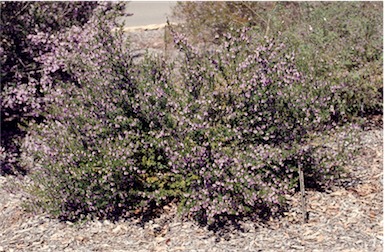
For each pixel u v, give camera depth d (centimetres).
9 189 559
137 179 517
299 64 573
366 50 674
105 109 504
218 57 505
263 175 505
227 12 927
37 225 519
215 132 491
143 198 530
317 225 491
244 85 488
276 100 504
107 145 496
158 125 509
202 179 490
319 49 672
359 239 468
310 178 562
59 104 535
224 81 515
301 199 509
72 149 501
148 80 515
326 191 544
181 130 486
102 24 523
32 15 725
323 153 538
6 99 696
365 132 664
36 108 673
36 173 536
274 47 509
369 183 555
